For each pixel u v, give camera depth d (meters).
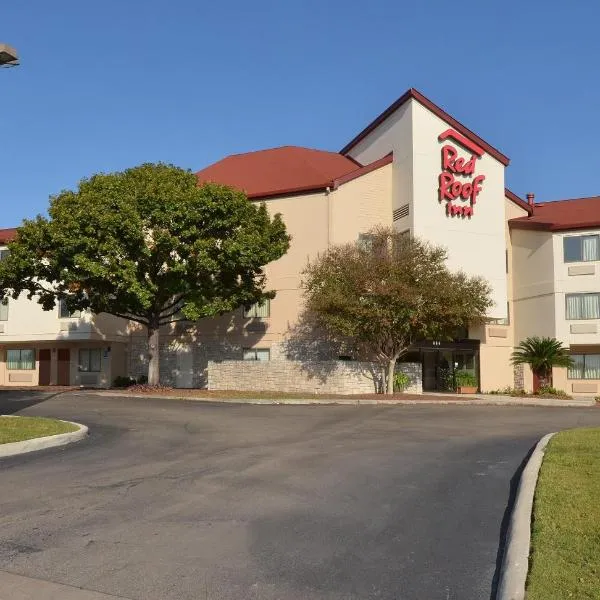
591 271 32.19
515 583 5.28
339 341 29.64
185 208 24.52
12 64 13.77
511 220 34.75
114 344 35.22
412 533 7.11
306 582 5.71
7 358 38.44
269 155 37.00
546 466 9.55
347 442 13.47
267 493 8.80
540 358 31.03
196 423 16.81
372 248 26.64
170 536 6.93
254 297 28.05
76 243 23.94
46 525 7.31
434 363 33.09
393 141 32.69
